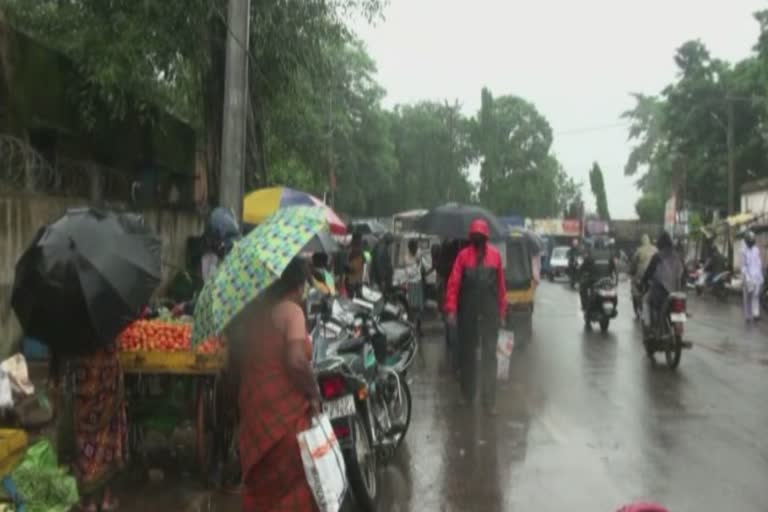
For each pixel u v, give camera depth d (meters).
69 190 12.72
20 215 10.17
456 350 12.46
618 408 10.38
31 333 6.25
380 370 8.17
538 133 81.19
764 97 36.88
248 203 13.11
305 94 15.13
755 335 18.22
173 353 7.09
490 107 77.88
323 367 6.28
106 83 11.84
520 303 18.20
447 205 15.80
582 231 68.88
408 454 8.34
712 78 42.38
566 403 10.70
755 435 8.96
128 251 6.30
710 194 43.25
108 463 6.53
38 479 5.84
